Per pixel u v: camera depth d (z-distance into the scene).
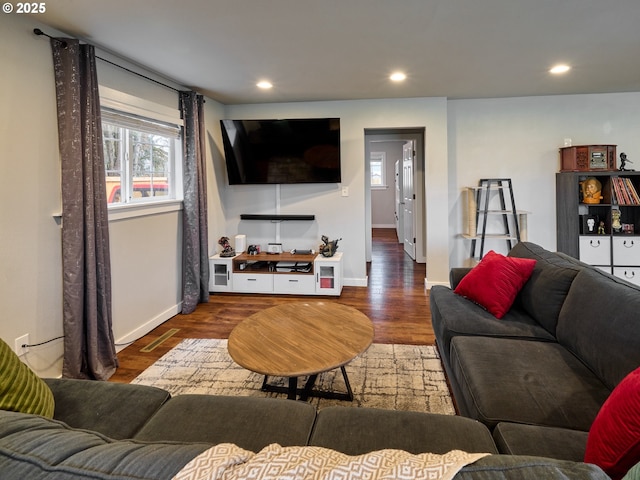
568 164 4.38
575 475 0.57
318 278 4.37
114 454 0.64
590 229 4.34
